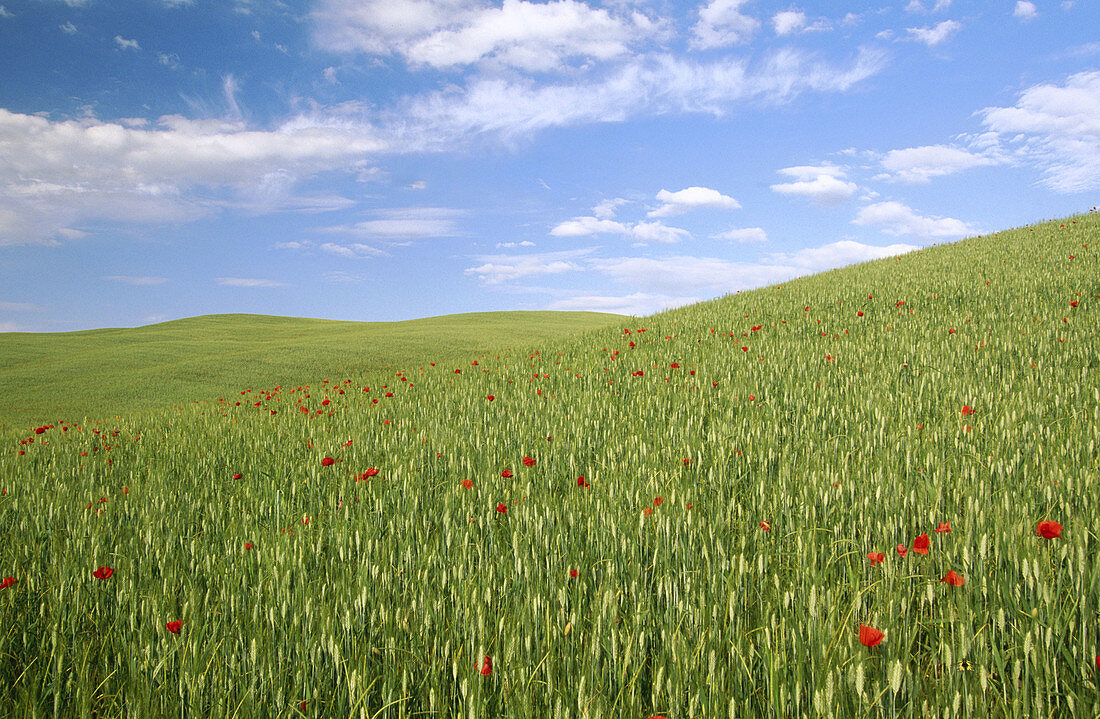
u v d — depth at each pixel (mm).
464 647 2289
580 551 3100
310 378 21031
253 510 4461
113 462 6938
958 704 1766
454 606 2648
